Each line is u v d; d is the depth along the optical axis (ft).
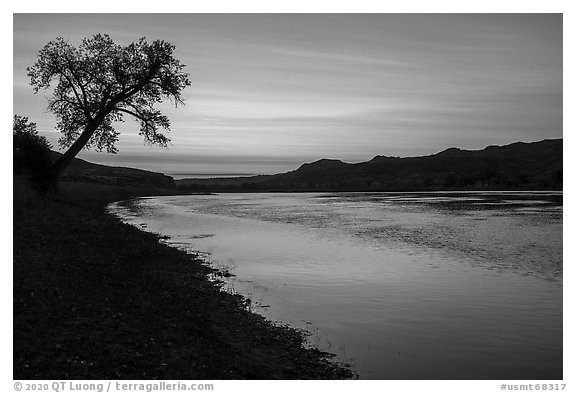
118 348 34.94
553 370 36.29
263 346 39.99
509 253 86.53
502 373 35.70
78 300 43.57
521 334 43.68
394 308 51.60
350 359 37.91
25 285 44.65
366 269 72.23
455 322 46.96
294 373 34.96
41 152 139.44
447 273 69.31
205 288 57.62
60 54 143.02
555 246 94.48
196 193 503.20
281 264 75.92
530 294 57.36
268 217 171.22
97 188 314.55
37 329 35.86
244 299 53.98
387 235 114.11
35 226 79.41
